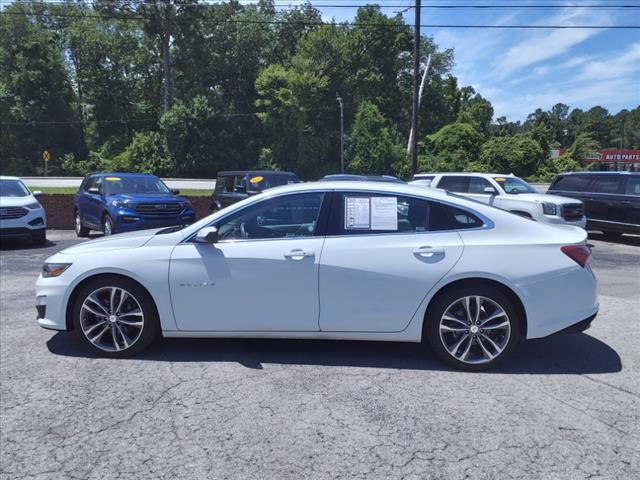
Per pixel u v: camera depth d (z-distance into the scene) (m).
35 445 3.26
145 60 65.31
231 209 4.73
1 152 59.97
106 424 3.53
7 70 61.62
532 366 4.61
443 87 70.81
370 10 65.75
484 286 4.40
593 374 4.43
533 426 3.49
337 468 3.00
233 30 63.81
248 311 4.57
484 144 48.97
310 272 4.46
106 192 13.16
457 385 4.17
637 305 6.93
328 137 64.50
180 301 4.61
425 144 54.50
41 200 17.20
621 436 3.37
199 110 55.88
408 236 4.50
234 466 3.02
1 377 4.34
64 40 64.94
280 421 3.56
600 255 11.98
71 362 4.67
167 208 12.55
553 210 12.34
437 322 4.45
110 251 4.74
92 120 65.62
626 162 73.88
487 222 4.54
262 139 64.38
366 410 3.72
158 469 2.99
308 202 4.67
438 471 2.97
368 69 65.31
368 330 4.50
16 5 61.81
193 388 4.10
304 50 64.88
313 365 4.59
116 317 4.73
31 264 10.21
